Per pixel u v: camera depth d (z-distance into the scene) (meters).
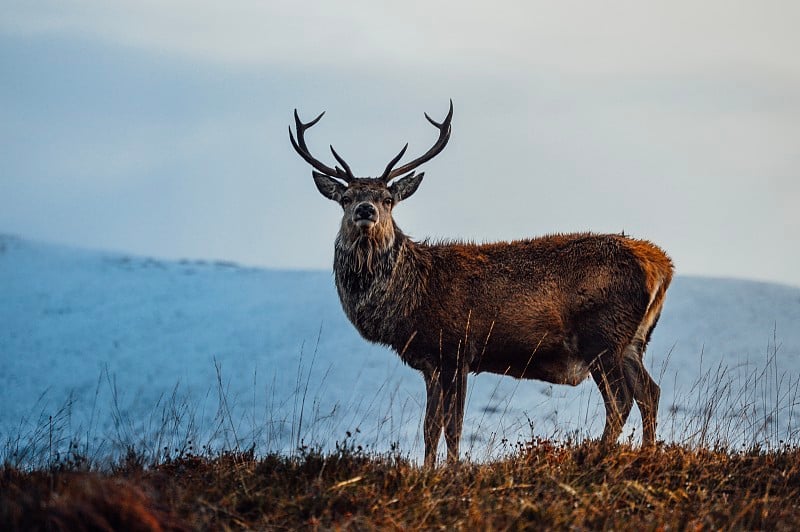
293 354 125.94
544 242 39.28
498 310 38.47
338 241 40.09
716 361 102.56
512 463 28.75
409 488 25.58
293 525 23.84
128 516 21.59
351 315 39.97
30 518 21.66
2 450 35.12
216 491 25.34
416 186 41.09
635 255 38.16
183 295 181.00
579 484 26.94
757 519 24.80
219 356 130.00
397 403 80.38
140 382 117.50
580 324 38.31
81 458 28.30
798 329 123.25
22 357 135.00
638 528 23.81
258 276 198.50
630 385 38.53
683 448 30.17
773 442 34.56
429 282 38.81
